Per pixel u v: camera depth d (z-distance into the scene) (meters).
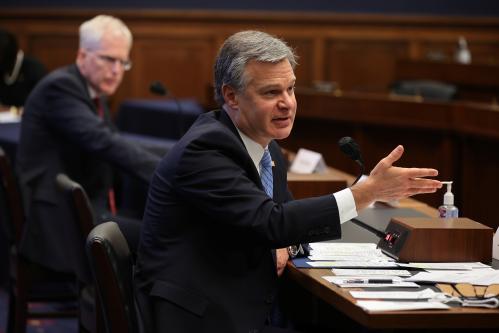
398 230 4.59
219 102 4.56
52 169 7.10
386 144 10.37
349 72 16.55
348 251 4.66
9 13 15.30
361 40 16.52
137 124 10.46
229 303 4.27
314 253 4.62
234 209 4.18
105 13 15.62
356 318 3.74
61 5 15.60
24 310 6.96
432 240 4.46
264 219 4.15
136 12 15.71
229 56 4.38
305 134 11.30
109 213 7.09
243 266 4.34
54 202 6.94
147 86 15.94
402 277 4.18
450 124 9.50
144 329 4.32
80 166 7.19
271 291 4.41
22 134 7.26
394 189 4.20
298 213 4.17
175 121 10.00
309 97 11.15
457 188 9.49
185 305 4.23
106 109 7.76
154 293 4.27
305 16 16.23
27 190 7.05
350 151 4.48
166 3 15.95
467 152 9.29
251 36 4.38
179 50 15.98
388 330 3.92
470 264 4.43
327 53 16.47
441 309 3.70
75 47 15.55
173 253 4.32
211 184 4.21
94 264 4.16
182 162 4.27
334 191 6.15
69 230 5.77
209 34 16.03
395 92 12.89
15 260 6.98
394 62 16.19
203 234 4.32
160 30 15.89
